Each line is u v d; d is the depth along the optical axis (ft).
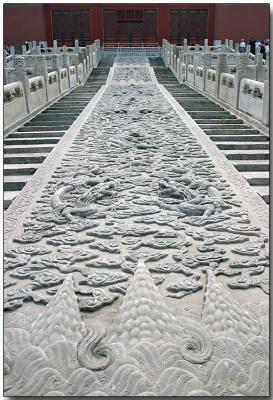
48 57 73.87
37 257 18.07
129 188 26.45
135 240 19.52
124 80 89.61
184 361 12.19
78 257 17.84
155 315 13.35
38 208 23.13
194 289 15.47
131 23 142.51
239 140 39.37
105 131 42.34
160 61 121.80
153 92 71.05
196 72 73.31
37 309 14.62
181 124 45.01
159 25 141.49
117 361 12.19
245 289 15.70
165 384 11.62
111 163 31.83
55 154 34.30
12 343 12.91
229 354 12.51
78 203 23.21
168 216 22.09
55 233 20.20
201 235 19.81
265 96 39.91
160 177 28.35
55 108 55.67
